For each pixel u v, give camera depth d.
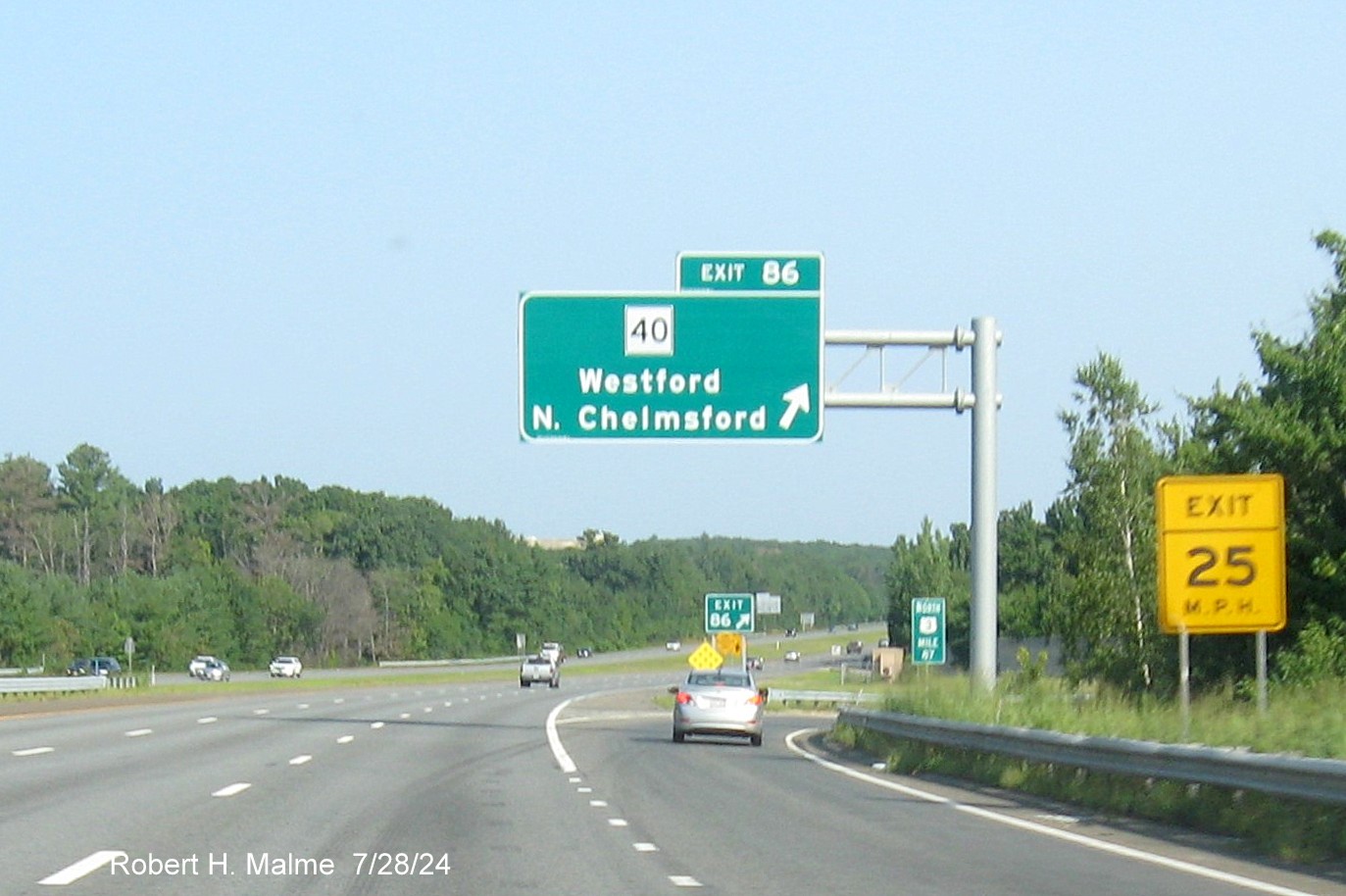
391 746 50.09
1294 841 24.34
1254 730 31.83
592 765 43.41
